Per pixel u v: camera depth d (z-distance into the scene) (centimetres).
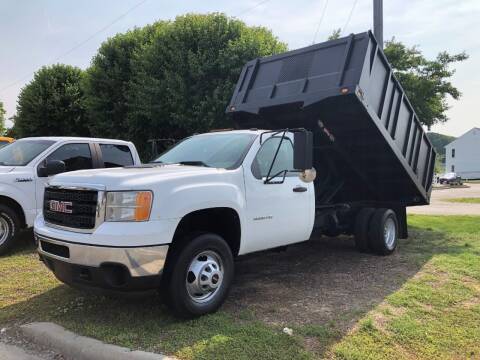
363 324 443
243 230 514
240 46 1422
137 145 1839
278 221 564
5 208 766
